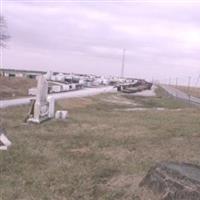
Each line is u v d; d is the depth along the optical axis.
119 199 9.22
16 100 43.31
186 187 8.23
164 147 17.14
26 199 9.09
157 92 100.94
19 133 19.52
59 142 17.67
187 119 32.09
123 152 15.65
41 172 11.73
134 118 31.34
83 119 28.39
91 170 12.16
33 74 114.12
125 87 95.88
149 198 8.70
